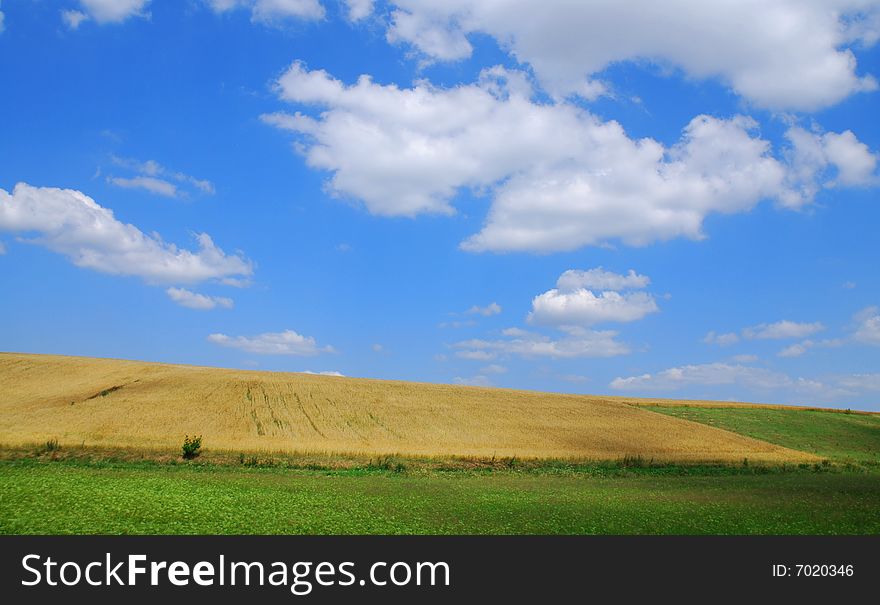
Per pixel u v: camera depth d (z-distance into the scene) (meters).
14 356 97.50
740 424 87.19
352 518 30.50
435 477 47.41
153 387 78.88
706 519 32.81
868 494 42.41
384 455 53.88
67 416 61.34
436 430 68.81
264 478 41.81
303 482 40.91
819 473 56.38
